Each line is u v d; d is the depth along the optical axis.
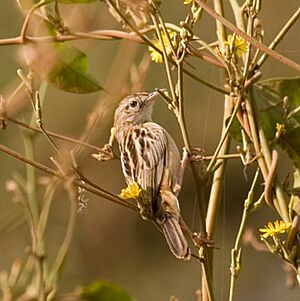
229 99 8.59
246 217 8.34
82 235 18.91
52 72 9.41
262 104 8.95
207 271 8.02
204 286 8.24
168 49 8.21
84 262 19.09
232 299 8.23
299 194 8.16
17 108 10.41
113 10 8.56
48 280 10.13
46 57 9.23
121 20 8.73
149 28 8.75
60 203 17.61
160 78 17.08
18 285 10.41
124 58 12.30
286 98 8.60
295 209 8.29
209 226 8.46
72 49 9.44
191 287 19.66
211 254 8.20
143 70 10.98
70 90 9.55
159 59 8.42
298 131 8.90
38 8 9.12
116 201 8.15
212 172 8.16
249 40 7.98
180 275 19.72
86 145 8.78
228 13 15.11
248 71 8.12
